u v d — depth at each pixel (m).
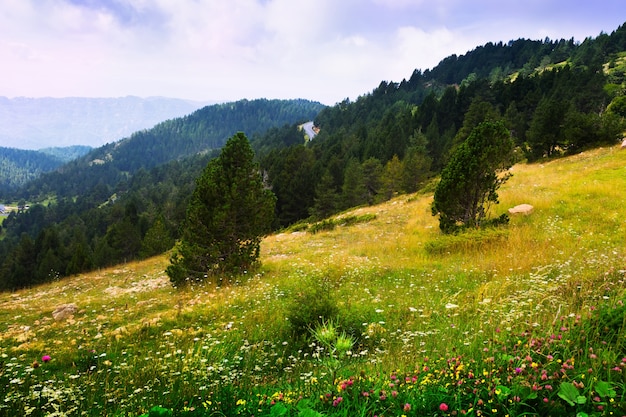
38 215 153.00
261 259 16.23
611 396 2.28
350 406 2.64
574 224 13.93
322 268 12.16
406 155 57.12
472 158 15.16
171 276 13.18
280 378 4.32
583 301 5.18
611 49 112.75
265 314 7.74
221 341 6.00
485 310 5.99
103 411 3.78
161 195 131.12
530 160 42.41
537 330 3.82
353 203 52.00
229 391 3.24
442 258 12.80
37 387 4.57
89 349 6.09
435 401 2.63
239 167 13.70
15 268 54.09
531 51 157.38
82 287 17.23
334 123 147.62
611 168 23.06
